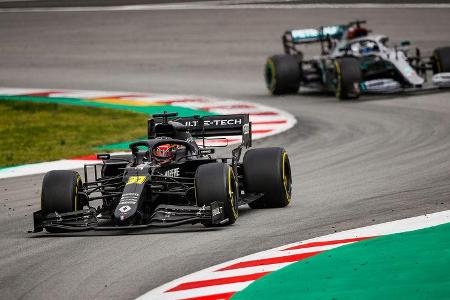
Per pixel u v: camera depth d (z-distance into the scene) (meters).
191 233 38.66
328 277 30.83
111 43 137.62
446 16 139.12
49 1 181.75
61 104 97.31
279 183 43.06
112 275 32.41
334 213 41.81
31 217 44.62
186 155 42.28
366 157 58.00
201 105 90.94
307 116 78.94
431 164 53.84
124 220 36.91
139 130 77.81
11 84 114.94
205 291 29.84
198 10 158.25
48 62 128.75
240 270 32.28
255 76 110.38
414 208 41.75
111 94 103.31
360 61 87.81
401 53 87.31
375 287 29.36
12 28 153.75
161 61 123.56
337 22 137.88
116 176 41.66
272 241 36.62
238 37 134.50
